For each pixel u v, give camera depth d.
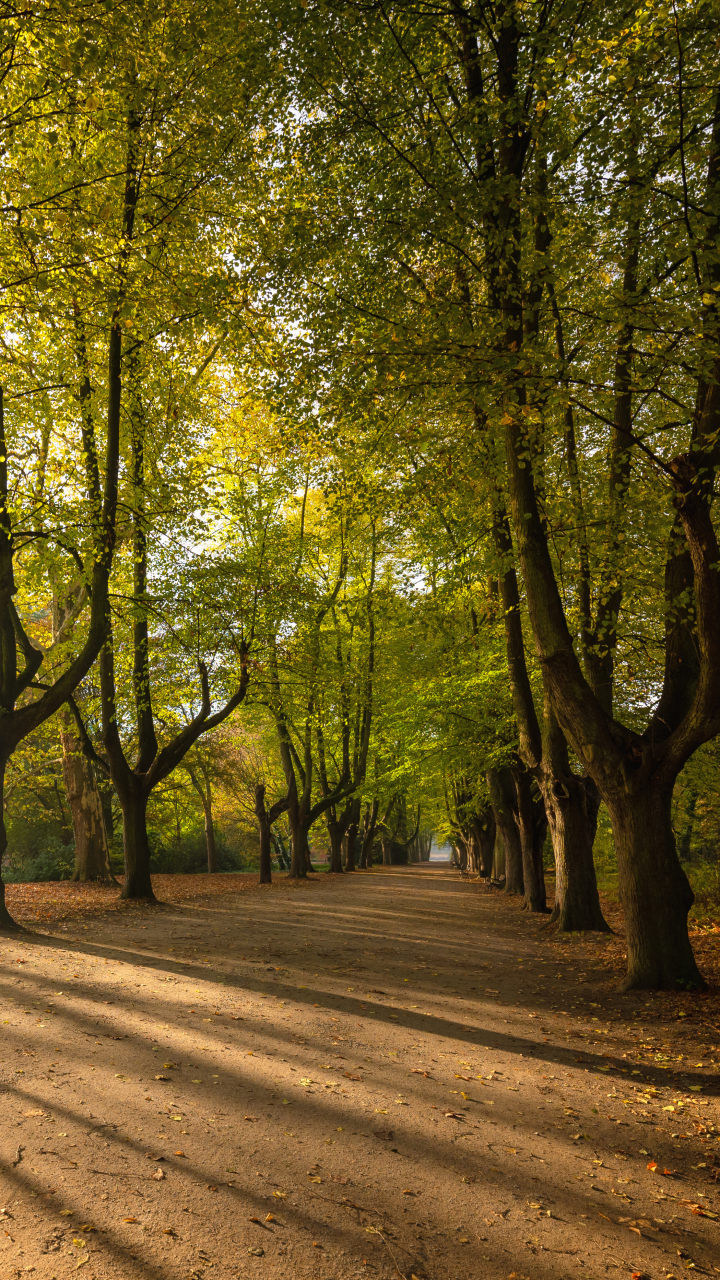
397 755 23.70
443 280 11.22
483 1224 3.84
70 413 15.35
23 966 9.22
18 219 10.10
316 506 28.78
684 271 9.75
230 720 27.34
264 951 11.48
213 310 9.70
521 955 12.39
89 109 8.86
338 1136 4.79
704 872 18.84
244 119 10.09
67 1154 4.26
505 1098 5.68
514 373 8.02
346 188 10.27
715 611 8.03
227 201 12.18
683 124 8.13
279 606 20.80
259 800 28.03
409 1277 3.32
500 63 9.17
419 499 13.77
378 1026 7.46
